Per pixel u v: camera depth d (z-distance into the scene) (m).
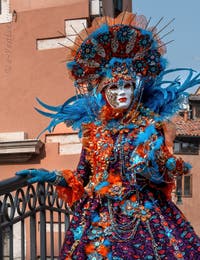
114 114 3.43
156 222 3.18
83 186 3.48
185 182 25.62
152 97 3.61
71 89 6.27
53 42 6.40
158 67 3.60
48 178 3.40
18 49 6.48
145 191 3.29
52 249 4.28
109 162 3.32
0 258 3.04
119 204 3.25
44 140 6.26
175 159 3.19
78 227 3.34
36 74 6.40
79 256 3.21
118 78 3.40
